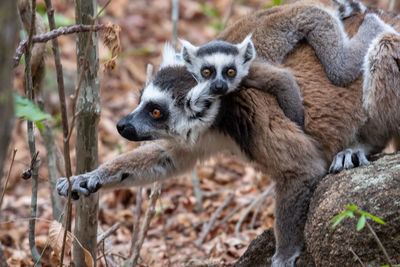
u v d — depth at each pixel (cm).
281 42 1050
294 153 922
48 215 1467
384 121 980
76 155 927
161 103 970
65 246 873
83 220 934
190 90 962
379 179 765
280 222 927
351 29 1105
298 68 1022
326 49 1007
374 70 952
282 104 953
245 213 1367
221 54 987
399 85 947
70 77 1944
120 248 1297
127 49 2267
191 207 1515
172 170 1037
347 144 989
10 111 421
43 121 1100
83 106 866
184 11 2578
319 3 1128
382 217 721
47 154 1131
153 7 2609
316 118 967
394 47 939
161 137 991
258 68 982
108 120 1916
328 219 771
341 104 977
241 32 1129
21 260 1202
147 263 1231
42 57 1031
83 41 821
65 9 2359
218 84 940
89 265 859
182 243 1339
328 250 765
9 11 404
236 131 964
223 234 1348
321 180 899
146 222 1073
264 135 932
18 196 1570
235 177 1664
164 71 1012
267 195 1469
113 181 962
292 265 883
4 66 410
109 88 2103
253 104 948
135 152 1002
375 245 727
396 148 1071
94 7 815
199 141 995
